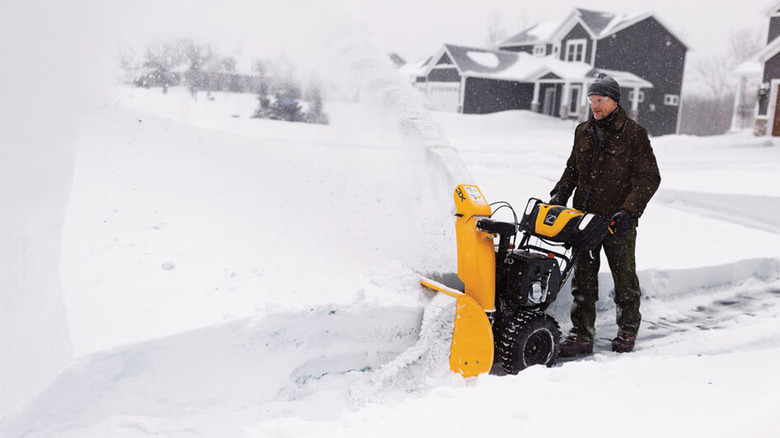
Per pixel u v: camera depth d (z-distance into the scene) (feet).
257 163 18.60
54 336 8.55
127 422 8.29
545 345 11.66
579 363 10.27
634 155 12.64
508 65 119.85
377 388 10.03
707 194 32.19
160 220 13.06
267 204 15.39
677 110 121.90
